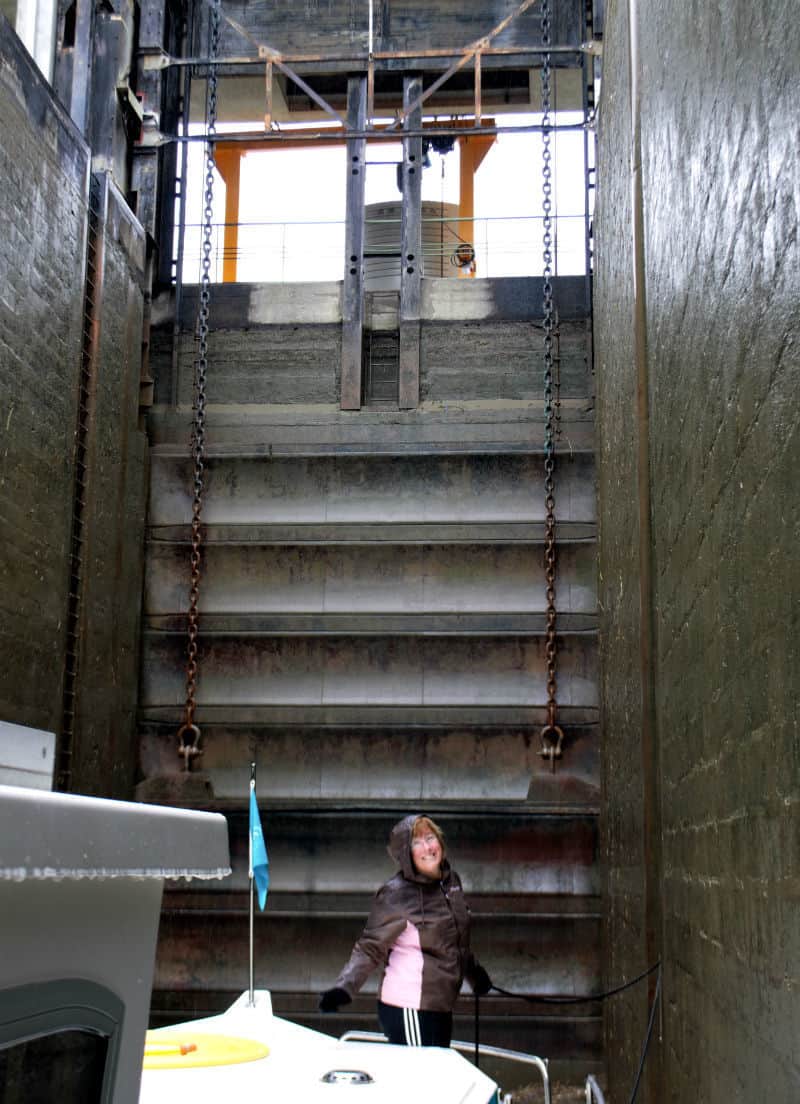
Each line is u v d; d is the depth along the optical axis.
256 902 9.80
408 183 10.95
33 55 8.97
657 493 5.35
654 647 5.57
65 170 8.54
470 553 10.34
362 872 9.84
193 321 10.84
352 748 10.14
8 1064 0.87
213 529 10.43
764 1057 2.82
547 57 10.36
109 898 1.00
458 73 12.23
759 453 2.81
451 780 10.05
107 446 9.44
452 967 5.72
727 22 3.18
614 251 7.57
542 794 9.82
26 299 7.84
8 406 7.55
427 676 10.22
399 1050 3.27
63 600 8.42
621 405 7.04
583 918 9.62
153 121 10.62
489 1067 9.45
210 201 10.57
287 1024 3.66
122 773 9.71
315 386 10.73
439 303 10.79
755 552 2.88
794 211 2.32
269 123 10.55
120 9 10.09
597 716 9.94
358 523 10.41
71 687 8.68
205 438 10.60
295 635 10.27
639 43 5.95
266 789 10.09
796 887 2.40
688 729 4.32
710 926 3.76
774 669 2.64
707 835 3.82
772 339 2.61
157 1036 3.32
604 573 8.72
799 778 2.38
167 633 10.27
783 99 2.42
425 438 10.50
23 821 0.77
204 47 11.42
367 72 10.99
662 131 4.90
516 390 10.64
